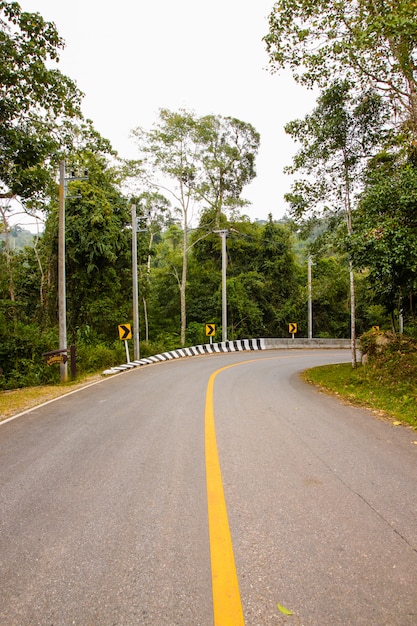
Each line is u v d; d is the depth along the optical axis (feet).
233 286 107.14
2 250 97.30
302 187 47.62
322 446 15.96
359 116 42.11
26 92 36.01
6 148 36.58
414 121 32.86
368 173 40.27
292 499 11.00
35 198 43.45
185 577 7.64
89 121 55.47
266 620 6.49
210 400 26.50
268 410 23.30
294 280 124.88
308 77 37.93
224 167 98.53
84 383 40.42
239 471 13.16
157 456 14.96
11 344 49.78
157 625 6.42
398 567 7.88
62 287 44.21
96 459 14.90
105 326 74.95
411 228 29.60
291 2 32.35
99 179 75.82
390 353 39.29
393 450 15.49
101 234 69.15
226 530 9.34
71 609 6.82
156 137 84.38
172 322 113.09
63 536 9.27
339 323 133.28
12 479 13.12
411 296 42.39
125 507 10.71
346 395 29.99
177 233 124.88
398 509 10.39
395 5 28.71
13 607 6.91
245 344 90.12
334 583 7.41
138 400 27.76
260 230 123.34
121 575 7.75
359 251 31.40
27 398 31.45
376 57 32.65
